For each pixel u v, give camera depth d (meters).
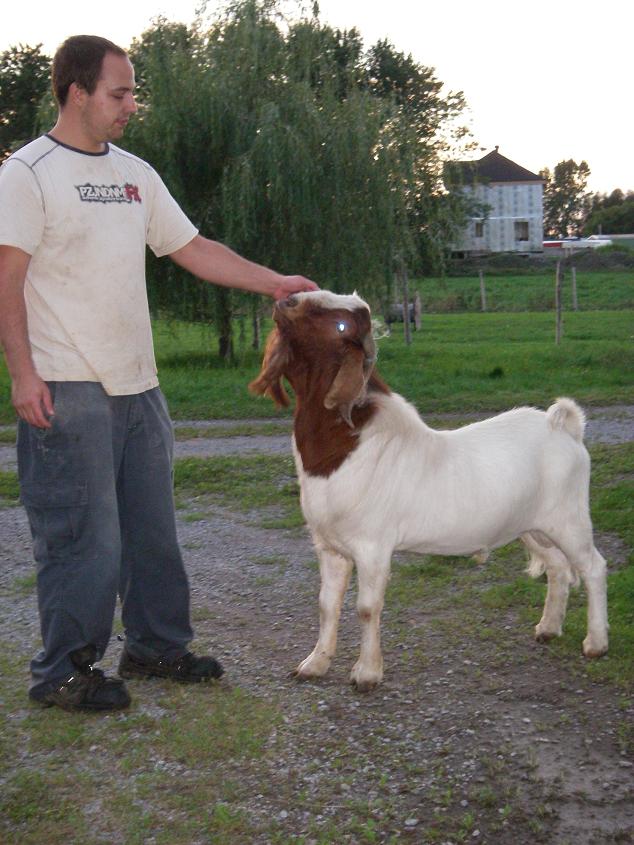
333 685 4.54
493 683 4.49
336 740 3.96
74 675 4.26
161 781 3.66
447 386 14.91
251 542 7.18
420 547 4.53
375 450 4.22
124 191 4.09
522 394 14.16
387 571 4.37
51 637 4.23
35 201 3.83
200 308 18.12
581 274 48.72
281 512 8.02
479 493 4.47
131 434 4.31
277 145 16.47
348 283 17.42
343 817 3.40
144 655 4.61
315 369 4.09
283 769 3.74
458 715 4.17
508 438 4.70
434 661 4.78
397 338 24.39
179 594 4.55
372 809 3.43
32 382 3.83
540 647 4.92
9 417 13.44
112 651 5.10
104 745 3.96
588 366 17.00
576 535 4.74
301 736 4.01
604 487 8.03
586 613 5.32
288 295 4.32
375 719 4.16
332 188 17.12
